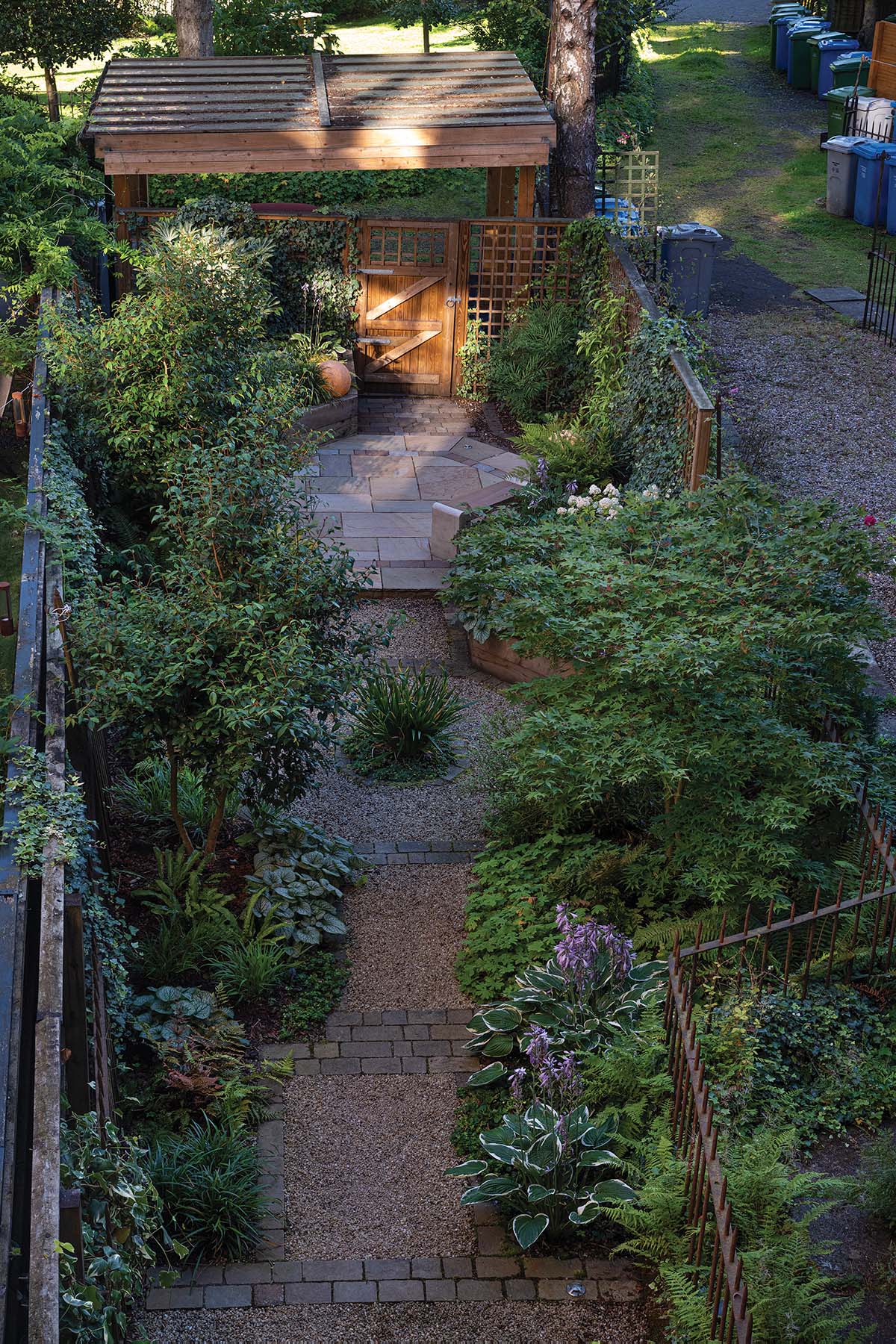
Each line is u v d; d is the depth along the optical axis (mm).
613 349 15297
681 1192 5770
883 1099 6543
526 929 7984
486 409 16750
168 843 8656
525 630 8648
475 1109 6859
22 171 14750
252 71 17438
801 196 23828
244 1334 5570
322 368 15617
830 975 7082
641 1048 6656
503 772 8898
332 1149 6617
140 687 6953
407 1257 5996
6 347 12352
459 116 16047
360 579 8445
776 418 15578
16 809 5652
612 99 26688
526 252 16594
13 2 21125
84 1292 4148
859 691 9336
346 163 15836
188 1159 6234
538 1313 5699
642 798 8562
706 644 7531
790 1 35125
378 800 9594
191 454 8180
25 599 7477
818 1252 5434
